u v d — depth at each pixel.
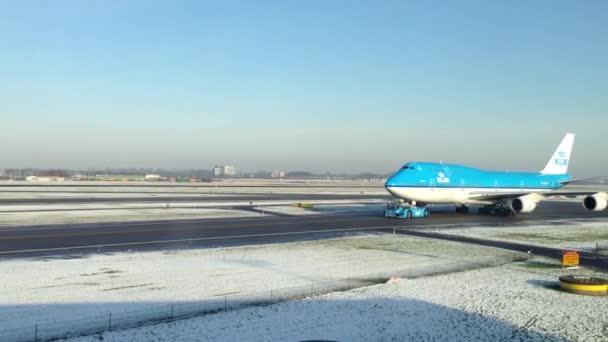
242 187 184.62
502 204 69.31
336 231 49.03
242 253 35.62
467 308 21.61
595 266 31.41
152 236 44.28
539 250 37.59
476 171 70.69
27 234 44.78
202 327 18.84
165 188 164.00
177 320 19.69
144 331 18.36
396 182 62.69
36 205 77.69
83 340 17.38
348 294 23.78
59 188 150.00
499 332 18.61
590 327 19.22
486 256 34.81
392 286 25.41
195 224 54.09
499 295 23.77
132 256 33.97
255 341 17.44
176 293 23.77
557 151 84.88
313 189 174.12
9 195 106.69
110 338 17.59
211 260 32.66
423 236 45.56
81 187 161.00
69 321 19.45
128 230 48.25
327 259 33.34
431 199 64.69
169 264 31.08
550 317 20.44
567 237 45.44
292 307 21.58
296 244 40.34
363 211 73.06
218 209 74.56
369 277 27.75
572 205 95.06
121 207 75.75
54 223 53.59
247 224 54.53
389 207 63.59
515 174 76.50
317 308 21.44
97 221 55.97
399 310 21.25
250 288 24.95
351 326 19.11
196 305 21.80
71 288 24.56
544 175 81.69
